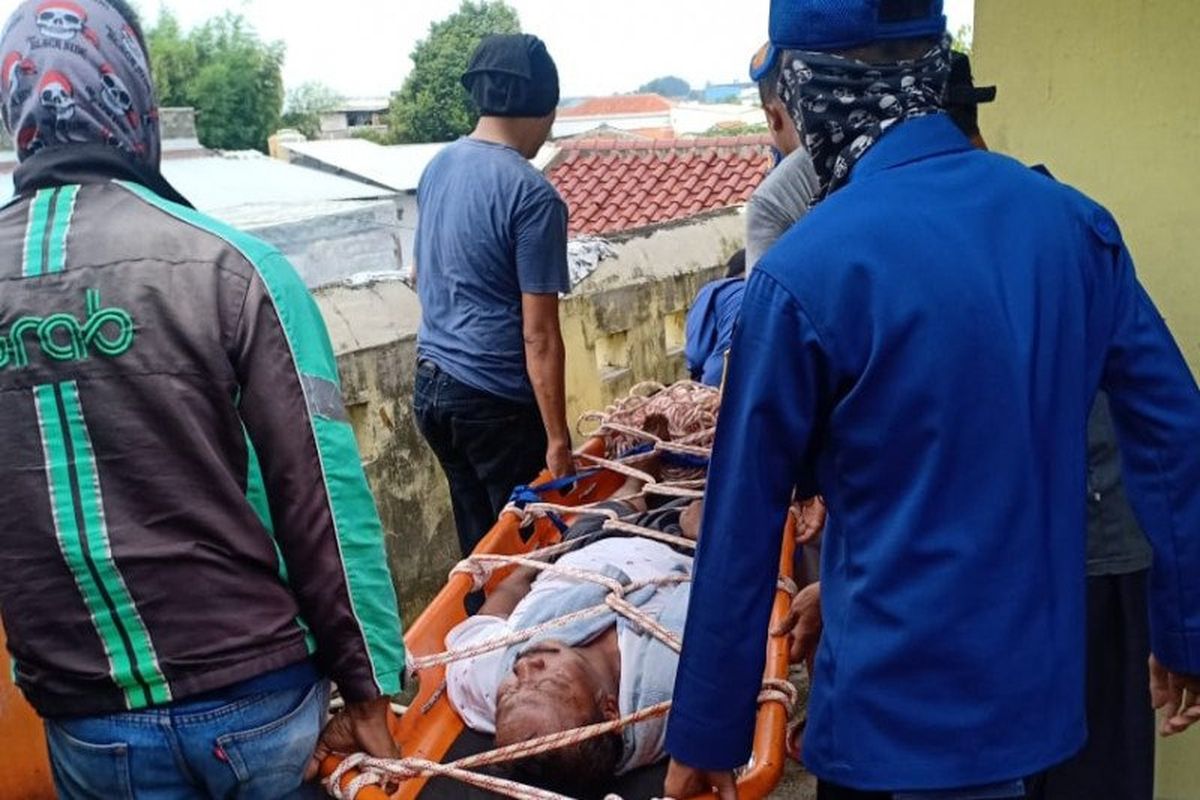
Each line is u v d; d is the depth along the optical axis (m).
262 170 25.03
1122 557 2.19
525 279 3.59
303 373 1.70
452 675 2.49
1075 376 1.52
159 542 1.65
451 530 4.77
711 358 3.69
